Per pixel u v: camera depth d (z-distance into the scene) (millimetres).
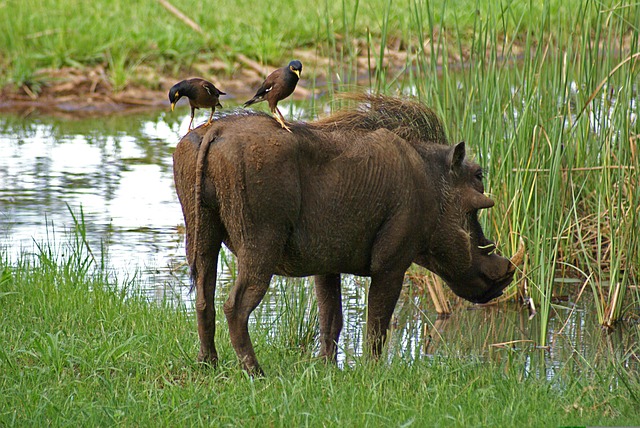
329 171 11477
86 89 31703
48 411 10078
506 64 18188
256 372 11297
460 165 12750
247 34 34812
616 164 16734
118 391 10875
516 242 16562
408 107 12883
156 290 16016
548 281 14836
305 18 36281
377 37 33562
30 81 31438
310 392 10828
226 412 10055
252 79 32719
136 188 22750
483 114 16375
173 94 10977
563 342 14781
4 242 18375
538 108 16359
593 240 17953
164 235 19438
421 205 12242
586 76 17031
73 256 16719
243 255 11000
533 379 11992
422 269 17547
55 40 32875
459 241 12781
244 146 10766
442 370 11906
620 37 16312
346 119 12289
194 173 11000
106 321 13266
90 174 23859
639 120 16828
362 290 17203
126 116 30703
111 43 33125
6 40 33125
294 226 11219
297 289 15961
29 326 12883
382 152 11852
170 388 10828
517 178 16297
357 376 11461
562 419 10352
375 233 12008
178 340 12688
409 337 14898
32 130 28609
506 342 14602
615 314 15602
